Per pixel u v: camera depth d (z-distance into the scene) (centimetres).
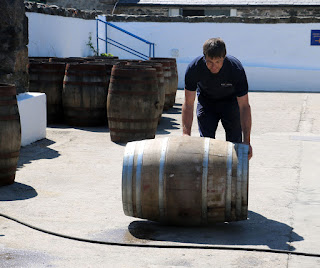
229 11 2366
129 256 401
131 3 2358
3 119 572
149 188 439
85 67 999
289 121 1116
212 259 394
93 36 1831
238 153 439
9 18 788
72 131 965
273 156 768
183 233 451
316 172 676
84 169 682
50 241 434
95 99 1006
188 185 432
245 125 477
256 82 1869
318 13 2275
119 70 855
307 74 1828
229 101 511
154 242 429
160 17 1906
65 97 1012
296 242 431
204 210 436
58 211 512
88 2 2391
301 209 523
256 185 612
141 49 1945
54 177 639
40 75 1027
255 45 1866
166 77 1264
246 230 460
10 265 383
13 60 809
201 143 445
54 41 1510
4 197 552
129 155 450
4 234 448
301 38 1831
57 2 2405
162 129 1017
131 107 852
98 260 393
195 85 481
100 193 577
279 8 2300
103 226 470
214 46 436
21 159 729
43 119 877
